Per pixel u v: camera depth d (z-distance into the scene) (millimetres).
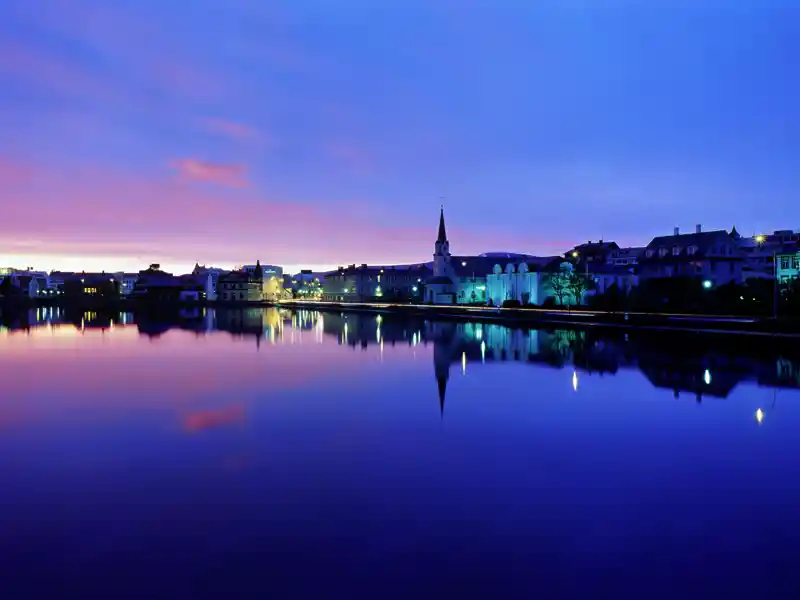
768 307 73500
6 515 15727
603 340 59500
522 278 119000
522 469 19453
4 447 22281
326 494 17141
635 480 18281
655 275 102500
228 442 22844
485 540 14078
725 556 13250
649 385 34750
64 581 12297
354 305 160500
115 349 57375
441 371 41250
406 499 16703
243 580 12305
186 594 11773
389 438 23375
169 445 22484
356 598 11578
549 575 12445
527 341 60969
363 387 35031
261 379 38281
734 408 28609
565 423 25781
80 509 16125
